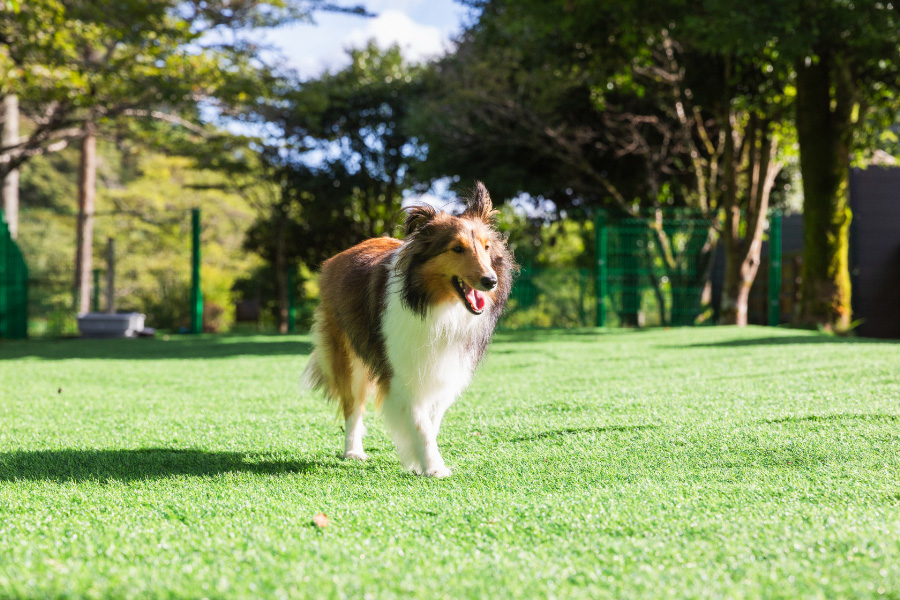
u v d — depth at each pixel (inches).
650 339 419.8
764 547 78.4
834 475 115.4
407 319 133.1
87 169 795.4
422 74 833.5
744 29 380.8
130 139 754.8
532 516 93.5
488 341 149.1
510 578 70.1
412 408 134.3
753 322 677.3
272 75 631.2
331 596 65.2
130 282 1053.8
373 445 162.4
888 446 133.0
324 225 874.8
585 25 486.6
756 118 562.6
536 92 648.4
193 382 273.4
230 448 156.1
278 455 149.5
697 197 676.1
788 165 746.8
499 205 692.7
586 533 85.7
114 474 129.6
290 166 826.2
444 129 669.3
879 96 507.8
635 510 95.4
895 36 394.3
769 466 124.3
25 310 616.7
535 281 666.8
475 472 129.3
